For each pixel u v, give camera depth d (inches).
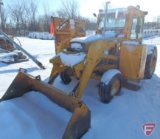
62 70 166.6
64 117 114.7
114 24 185.3
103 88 140.5
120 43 163.9
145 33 933.8
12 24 1476.4
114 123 119.9
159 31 1104.2
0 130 106.0
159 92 171.2
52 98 128.4
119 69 165.5
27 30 1505.9
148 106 143.6
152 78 215.2
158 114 132.2
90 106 141.8
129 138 106.0
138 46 151.0
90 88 173.9
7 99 140.5
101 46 143.6
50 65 277.9
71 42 153.1
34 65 278.1
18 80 141.9
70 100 107.4
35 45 592.4
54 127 108.4
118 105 143.0
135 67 156.1
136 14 180.1
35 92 143.3
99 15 199.2
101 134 108.3
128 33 175.5
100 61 153.2
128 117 127.4
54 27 215.3
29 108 126.9
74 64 130.8
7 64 283.1
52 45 597.6
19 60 301.9
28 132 104.0
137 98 156.2
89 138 104.7
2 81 200.2
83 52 143.1
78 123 99.0
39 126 108.3
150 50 196.9
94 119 123.6
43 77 214.5
